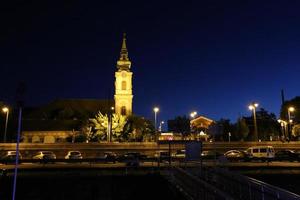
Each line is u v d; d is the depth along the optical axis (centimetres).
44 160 3709
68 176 3130
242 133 9081
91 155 6644
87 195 3052
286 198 1598
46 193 3023
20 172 3369
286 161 3941
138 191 3064
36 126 10238
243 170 3431
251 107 7388
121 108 11556
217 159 4069
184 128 10475
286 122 8819
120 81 11744
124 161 3769
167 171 3247
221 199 1605
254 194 2045
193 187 2155
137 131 9206
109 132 8631
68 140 9600
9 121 8425
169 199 2800
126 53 12125
